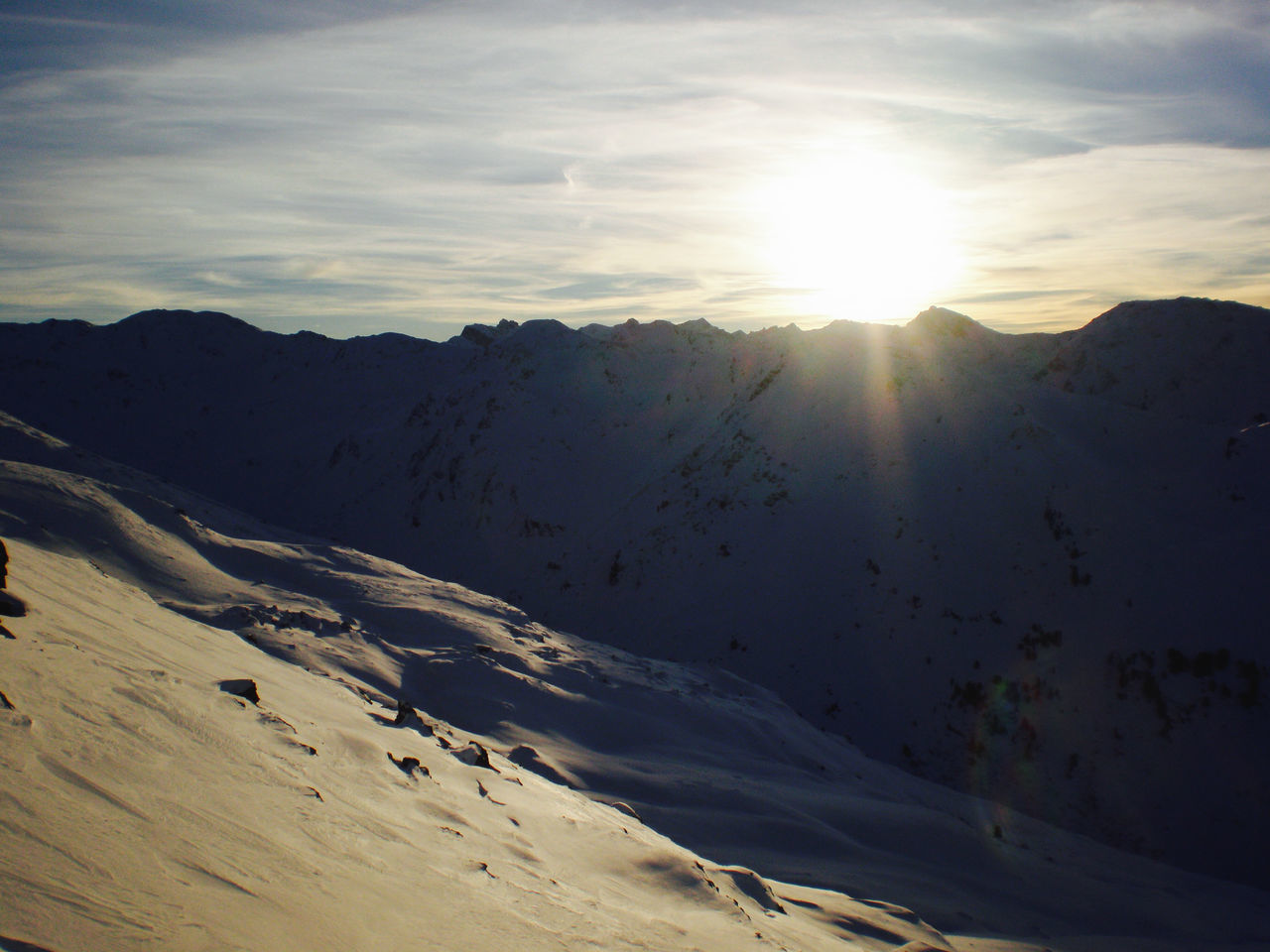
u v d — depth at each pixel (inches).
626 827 351.9
